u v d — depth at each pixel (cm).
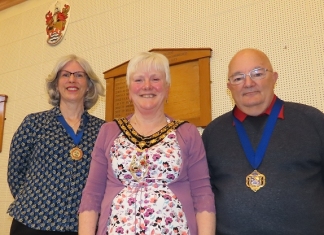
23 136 159
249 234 126
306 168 130
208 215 126
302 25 182
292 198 124
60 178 151
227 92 195
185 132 136
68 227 146
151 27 232
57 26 277
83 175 154
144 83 136
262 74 141
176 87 209
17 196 155
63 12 276
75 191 151
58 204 148
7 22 308
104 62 249
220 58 201
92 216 127
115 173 129
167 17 226
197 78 204
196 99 201
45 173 152
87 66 177
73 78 170
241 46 196
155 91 136
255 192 129
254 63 142
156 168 126
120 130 138
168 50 215
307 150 130
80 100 174
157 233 117
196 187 132
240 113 148
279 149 132
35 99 277
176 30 221
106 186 133
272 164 131
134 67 139
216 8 208
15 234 147
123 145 131
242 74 142
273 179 128
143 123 140
